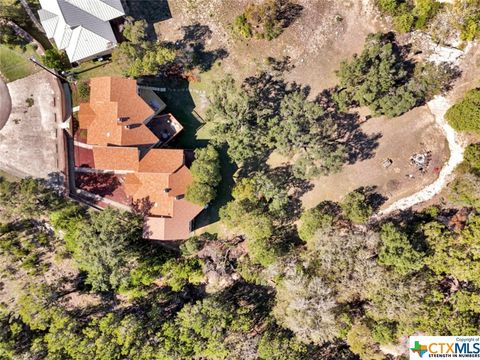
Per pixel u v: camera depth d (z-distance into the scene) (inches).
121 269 2363.4
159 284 2593.5
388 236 2237.9
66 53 2492.6
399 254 2208.4
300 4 2484.0
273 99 2517.2
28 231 2561.5
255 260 2456.9
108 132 2353.6
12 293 2536.9
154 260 2479.1
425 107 2422.5
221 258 2532.0
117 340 2367.1
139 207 2421.3
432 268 2313.0
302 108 2268.7
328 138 2385.6
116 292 2556.6
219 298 2503.7
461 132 2364.7
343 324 2358.5
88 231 2342.5
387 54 2230.6
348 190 2491.4
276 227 2546.8
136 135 2365.9
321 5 2471.7
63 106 2504.9
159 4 2559.1
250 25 2466.8
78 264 2447.1
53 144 2508.6
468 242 2236.7
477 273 2237.9
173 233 2397.9
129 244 2433.6
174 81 2549.2
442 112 2400.3
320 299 2236.7
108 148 2351.1
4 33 2476.6
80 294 2573.8
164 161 2383.1
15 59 2518.5
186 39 2551.7
